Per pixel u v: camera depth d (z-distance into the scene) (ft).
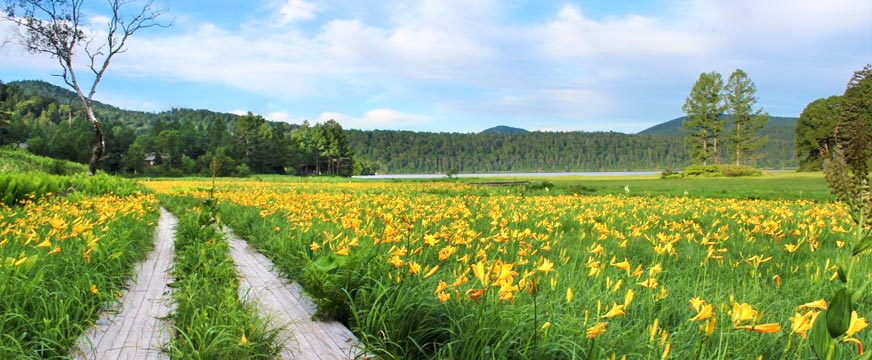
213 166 29.63
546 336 8.42
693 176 202.08
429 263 16.47
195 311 11.02
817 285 13.94
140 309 13.61
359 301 11.97
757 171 193.77
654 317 11.50
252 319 11.00
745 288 13.64
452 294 11.11
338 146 397.80
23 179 42.45
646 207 45.24
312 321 12.42
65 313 11.35
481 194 80.28
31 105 528.22
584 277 13.80
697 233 26.48
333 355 10.30
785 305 12.44
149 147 338.95
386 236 13.71
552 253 19.52
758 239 24.84
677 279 15.15
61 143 289.94
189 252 19.60
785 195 72.59
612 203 50.37
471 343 9.04
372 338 10.30
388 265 12.85
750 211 40.01
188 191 83.82
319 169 393.09
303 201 40.81
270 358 9.90
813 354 9.11
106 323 12.27
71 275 14.21
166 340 11.12
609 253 19.22
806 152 170.50
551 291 11.20
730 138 230.07
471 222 29.04
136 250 21.25
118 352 10.43
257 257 21.72
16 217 27.96
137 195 60.08
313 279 13.21
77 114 561.43
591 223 29.45
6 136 280.51
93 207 34.71
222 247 20.42
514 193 82.23
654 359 8.32
